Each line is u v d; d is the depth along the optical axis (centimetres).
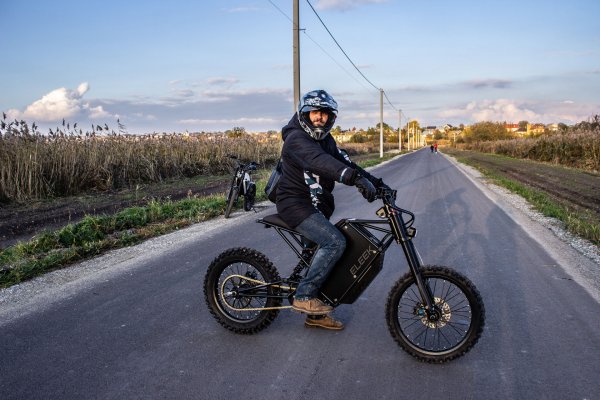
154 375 340
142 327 427
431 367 351
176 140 2069
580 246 729
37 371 346
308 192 379
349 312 460
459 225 911
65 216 1034
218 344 392
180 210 1040
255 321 408
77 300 498
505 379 331
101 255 690
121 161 1639
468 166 3203
